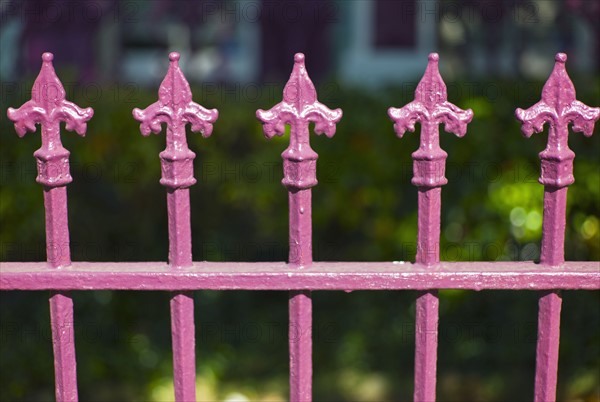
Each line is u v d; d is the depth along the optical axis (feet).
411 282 7.18
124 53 28.19
